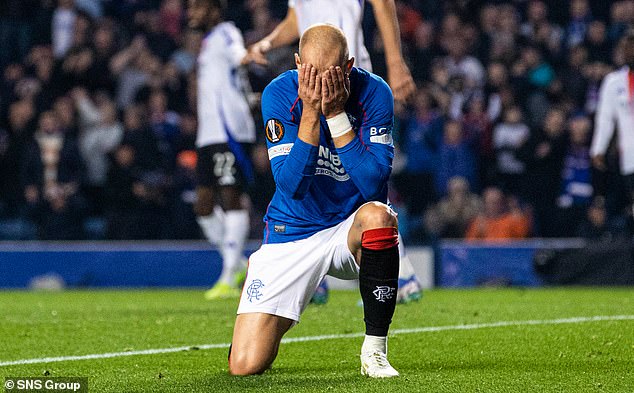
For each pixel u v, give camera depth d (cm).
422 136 5309
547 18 6259
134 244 4784
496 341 2078
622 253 4447
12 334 2328
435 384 1544
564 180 5262
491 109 5512
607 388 1524
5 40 5994
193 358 1922
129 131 5053
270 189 4931
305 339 2153
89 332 2353
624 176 4047
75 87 5516
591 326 2308
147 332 2344
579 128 5238
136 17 6019
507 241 4744
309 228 1703
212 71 3559
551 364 1783
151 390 1549
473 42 5916
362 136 1686
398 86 2377
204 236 5031
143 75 5628
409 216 5303
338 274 1728
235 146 3550
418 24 5869
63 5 5906
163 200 5006
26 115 5347
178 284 4575
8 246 4581
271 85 1725
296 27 2745
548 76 5747
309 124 1630
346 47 1627
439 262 4497
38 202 5122
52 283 4575
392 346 2027
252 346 1670
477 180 5331
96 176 5338
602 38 5962
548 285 4494
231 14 5938
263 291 1681
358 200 1720
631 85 4000
